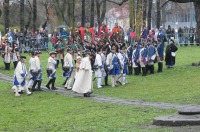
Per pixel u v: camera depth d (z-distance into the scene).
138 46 32.91
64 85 28.56
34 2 54.69
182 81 28.38
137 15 48.25
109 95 25.00
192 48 49.56
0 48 39.50
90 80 25.00
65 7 60.59
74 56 31.55
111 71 28.44
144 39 40.78
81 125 16.73
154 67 35.69
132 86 28.00
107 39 37.53
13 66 37.81
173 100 22.16
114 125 16.27
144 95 24.25
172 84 27.47
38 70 26.83
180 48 49.84
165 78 30.34
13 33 44.66
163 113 18.50
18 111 20.75
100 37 40.16
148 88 26.69
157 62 34.69
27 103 22.92
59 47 37.81
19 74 25.56
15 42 38.88
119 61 28.69
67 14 61.75
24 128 17.00
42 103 22.86
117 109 20.34
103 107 21.14
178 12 94.94
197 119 15.22
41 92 26.52
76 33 40.91
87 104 22.17
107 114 19.06
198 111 16.27
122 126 16.00
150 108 20.19
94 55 28.97
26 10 67.44
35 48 45.91
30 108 21.44
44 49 46.81
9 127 17.38
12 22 71.25
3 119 18.98
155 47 33.41
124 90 26.58
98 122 17.14
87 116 18.78
